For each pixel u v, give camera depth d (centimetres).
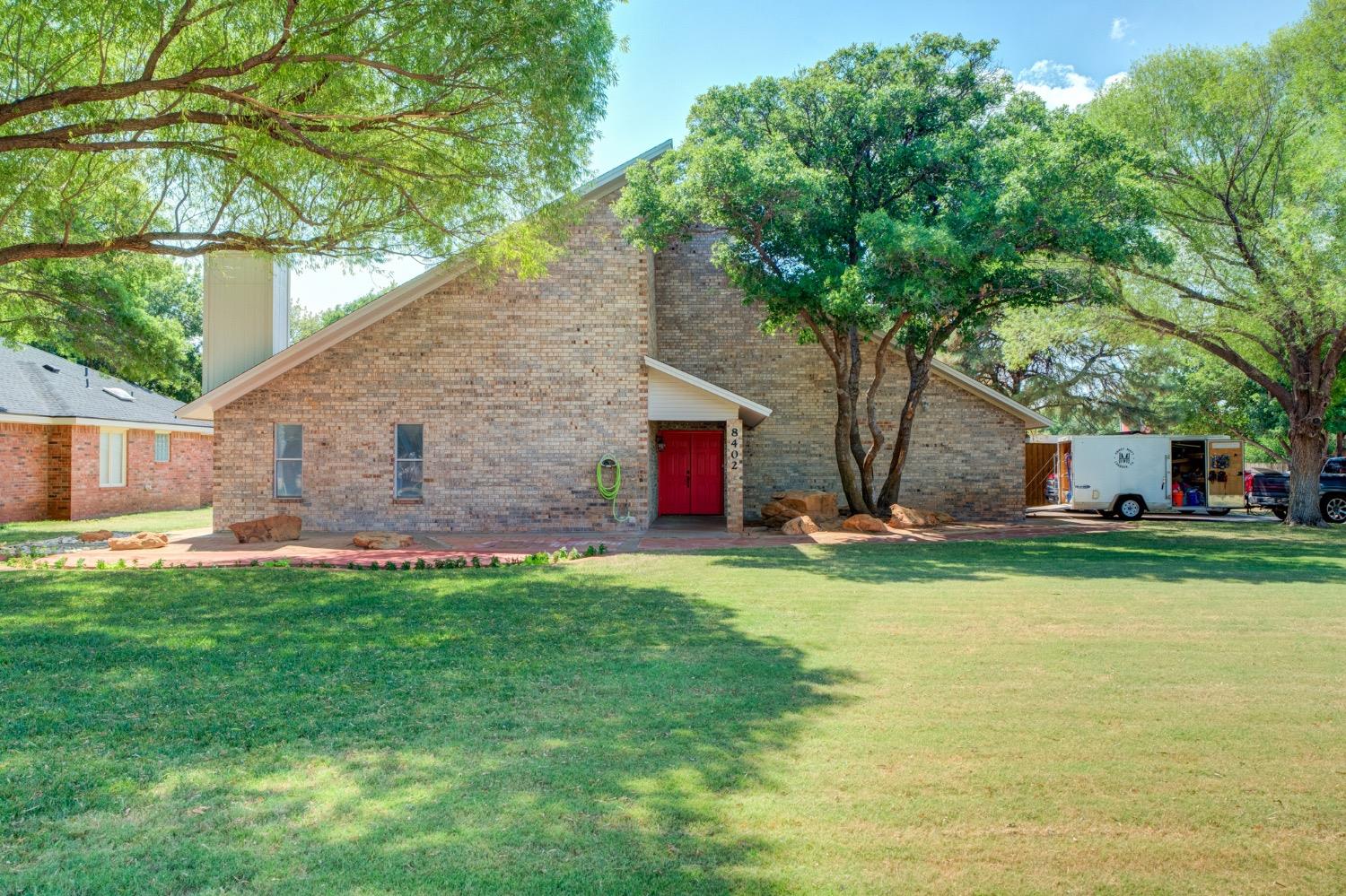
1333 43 1834
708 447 2439
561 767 436
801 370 2291
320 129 1063
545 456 1819
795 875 325
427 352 1820
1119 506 2381
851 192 1869
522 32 975
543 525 1809
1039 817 383
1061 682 611
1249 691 591
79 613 870
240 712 527
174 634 766
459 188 1202
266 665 648
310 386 1817
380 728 497
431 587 1055
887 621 840
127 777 419
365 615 861
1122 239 1554
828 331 2259
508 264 1822
